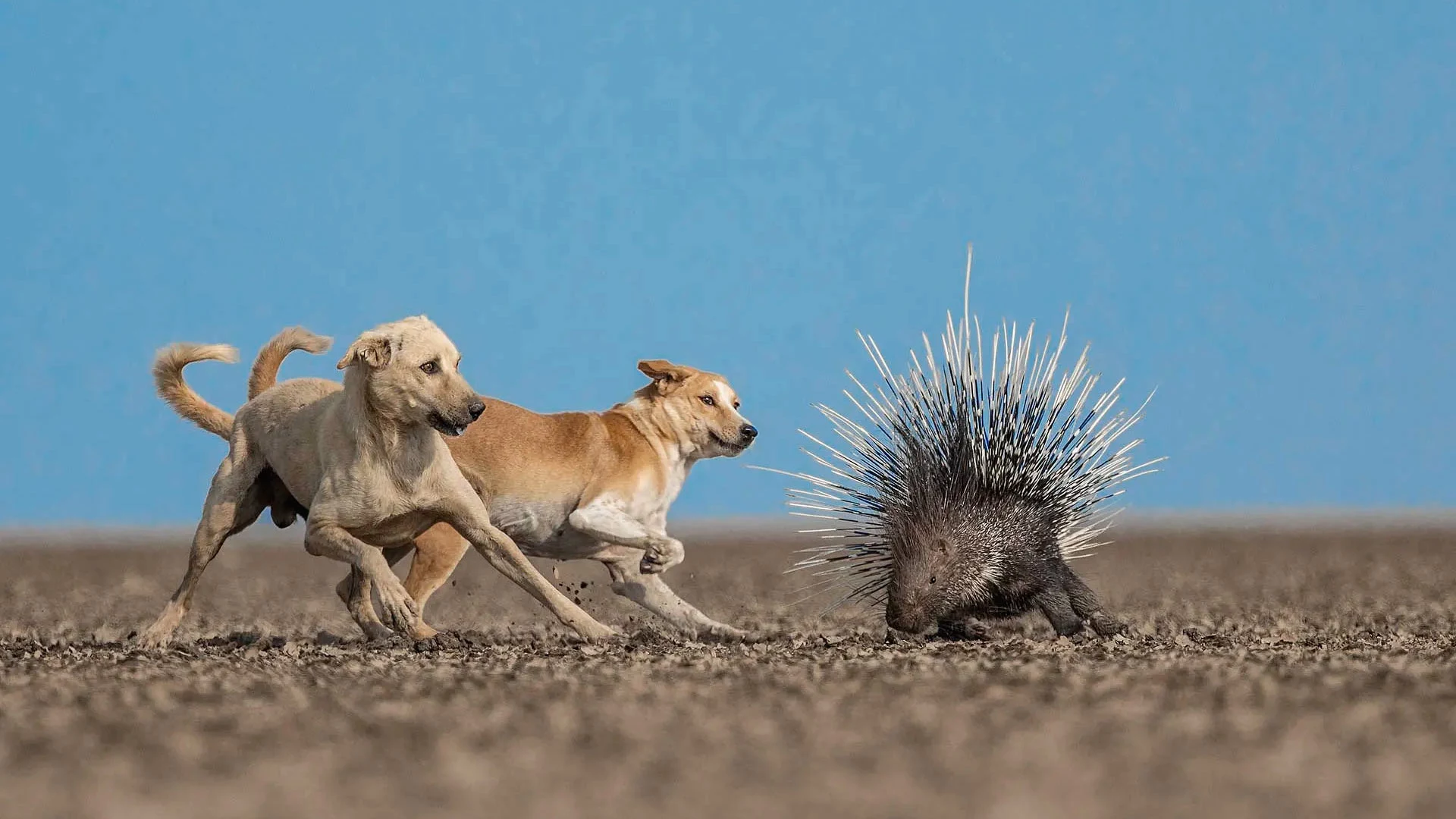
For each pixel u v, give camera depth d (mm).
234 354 45188
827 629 48188
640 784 19438
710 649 38156
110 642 45156
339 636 47281
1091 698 26328
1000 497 40062
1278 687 27562
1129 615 54938
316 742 22672
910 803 18281
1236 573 94500
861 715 24703
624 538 44312
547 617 58969
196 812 17859
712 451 47500
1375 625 48562
